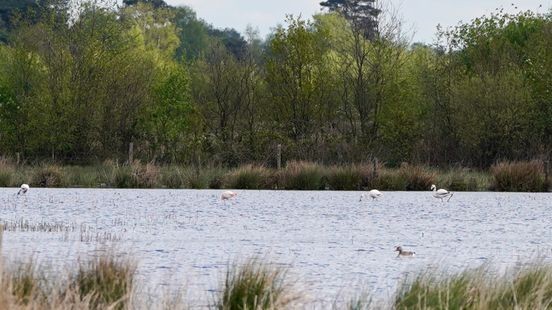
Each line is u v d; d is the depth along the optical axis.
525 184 58.53
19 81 72.19
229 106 72.62
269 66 72.06
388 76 72.81
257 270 17.88
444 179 59.06
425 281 18.02
